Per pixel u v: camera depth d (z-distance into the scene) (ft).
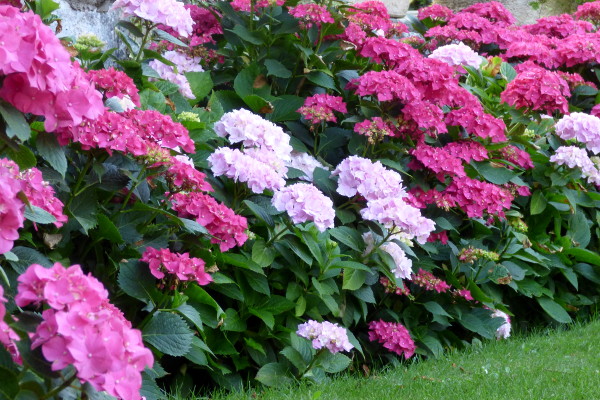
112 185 10.55
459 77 20.84
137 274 10.44
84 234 11.04
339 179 14.61
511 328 17.38
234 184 13.17
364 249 13.99
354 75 17.75
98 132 9.38
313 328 12.30
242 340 12.83
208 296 11.36
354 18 17.29
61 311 5.51
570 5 30.32
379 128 14.92
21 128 6.34
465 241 16.42
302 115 16.26
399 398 11.59
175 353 10.07
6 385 5.56
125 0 13.53
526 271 17.08
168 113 13.94
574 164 17.48
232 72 17.62
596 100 21.36
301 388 12.03
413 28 24.81
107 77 10.75
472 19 23.32
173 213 11.78
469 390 12.03
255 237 12.67
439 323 15.49
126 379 5.66
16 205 6.53
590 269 18.28
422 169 15.66
